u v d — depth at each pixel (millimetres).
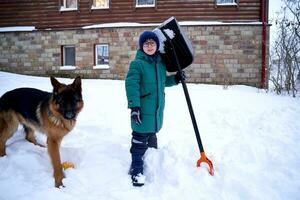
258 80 14008
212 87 12406
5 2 16188
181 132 5664
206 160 3811
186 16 14484
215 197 3344
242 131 5680
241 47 14016
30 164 4055
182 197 3363
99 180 3730
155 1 14641
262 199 3268
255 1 14000
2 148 4285
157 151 4176
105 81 13391
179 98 8703
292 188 3488
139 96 3627
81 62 15438
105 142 4758
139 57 3768
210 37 14156
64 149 4469
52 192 3463
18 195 3424
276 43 12430
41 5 15859
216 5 14227
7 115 4301
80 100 3889
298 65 12211
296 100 9219
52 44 15719
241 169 3895
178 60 4168
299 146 4875
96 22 15312
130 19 14977
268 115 6875
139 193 3488
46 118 3803
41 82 11523
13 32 16062
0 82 10688
